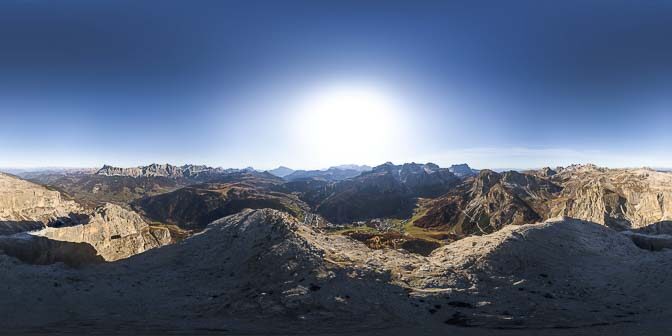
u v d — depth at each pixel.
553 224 80.44
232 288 61.50
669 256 70.38
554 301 57.12
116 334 46.25
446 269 65.50
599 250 74.94
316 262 63.34
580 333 47.03
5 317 51.09
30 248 83.38
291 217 80.69
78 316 52.78
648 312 54.19
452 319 51.66
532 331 47.88
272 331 47.69
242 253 70.88
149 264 71.69
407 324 50.09
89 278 64.38
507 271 65.25
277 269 63.22
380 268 64.69
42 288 58.88
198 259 72.62
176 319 52.06
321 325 49.53
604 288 61.66
